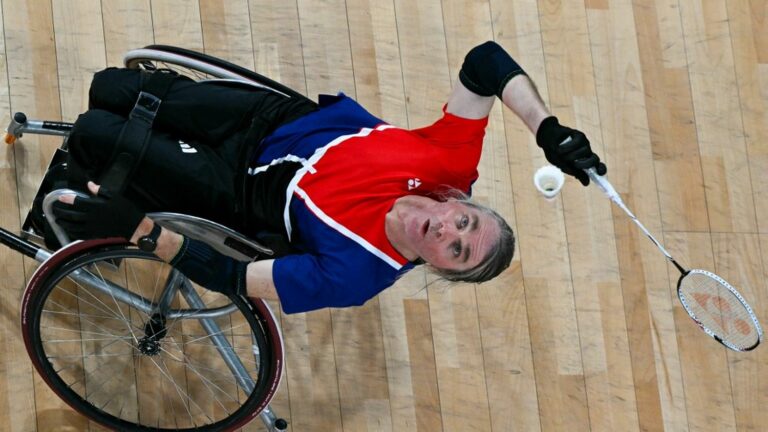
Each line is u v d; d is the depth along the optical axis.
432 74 6.79
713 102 7.39
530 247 6.67
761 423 6.91
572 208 6.82
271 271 3.97
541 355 6.54
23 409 5.51
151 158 4.34
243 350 5.97
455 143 4.14
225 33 6.41
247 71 4.71
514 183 6.74
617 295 6.79
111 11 6.19
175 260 3.95
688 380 6.82
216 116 4.45
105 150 4.37
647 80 7.27
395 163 4.03
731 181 7.27
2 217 5.69
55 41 6.05
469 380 6.37
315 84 6.55
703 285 5.35
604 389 6.63
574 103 7.08
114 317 5.71
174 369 5.83
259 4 6.52
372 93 6.65
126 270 5.80
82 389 5.63
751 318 4.93
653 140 7.17
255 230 4.36
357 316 6.25
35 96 5.93
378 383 6.20
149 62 5.05
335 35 6.64
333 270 3.95
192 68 4.71
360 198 3.97
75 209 3.87
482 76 4.12
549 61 7.09
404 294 6.36
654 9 7.43
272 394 5.15
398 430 6.18
